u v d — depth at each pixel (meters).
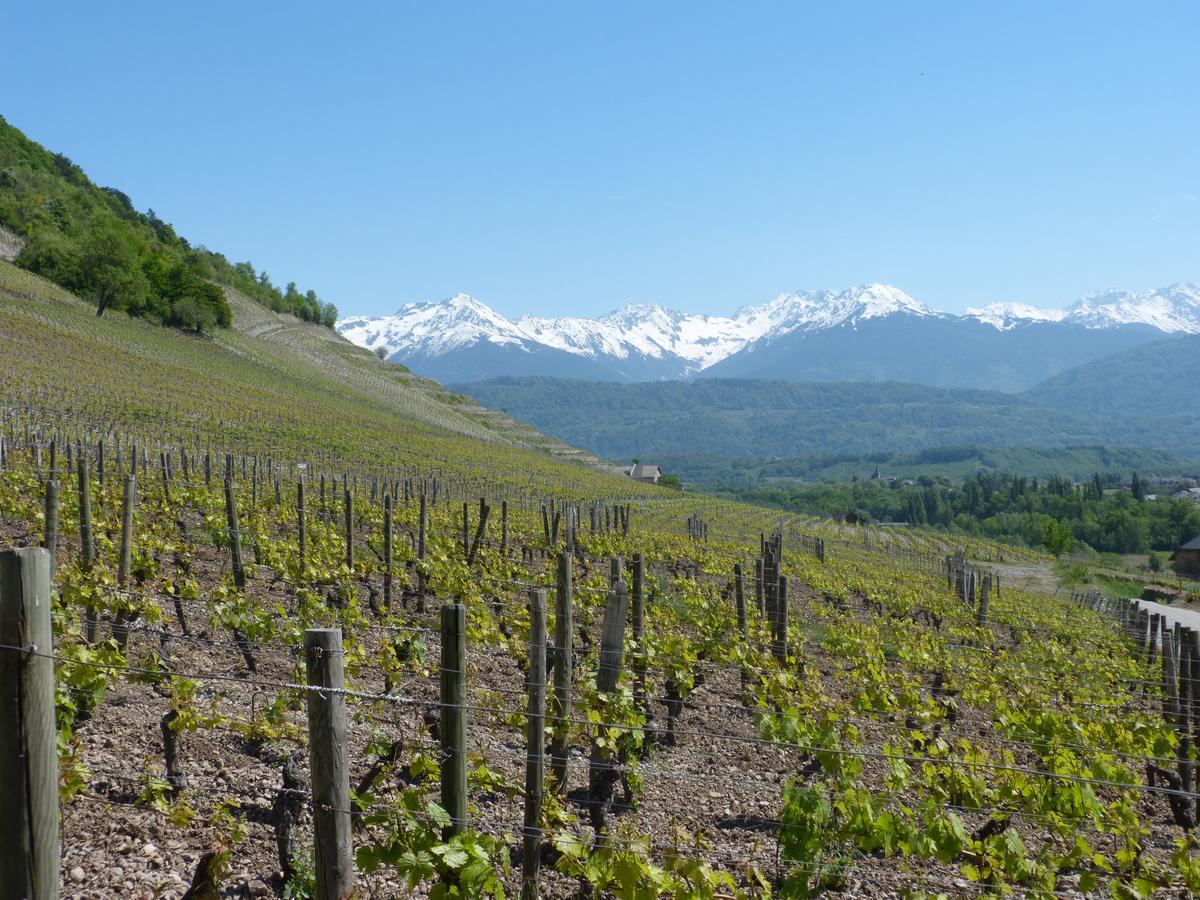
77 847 6.73
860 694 13.28
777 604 18.25
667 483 154.50
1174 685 13.92
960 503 164.00
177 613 13.83
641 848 6.16
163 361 88.50
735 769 11.20
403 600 17.64
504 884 6.77
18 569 3.80
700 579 28.02
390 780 8.38
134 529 17.27
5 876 3.80
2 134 170.50
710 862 8.03
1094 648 26.09
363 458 64.69
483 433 132.88
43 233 115.75
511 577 20.66
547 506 53.22
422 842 5.66
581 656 13.76
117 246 113.75
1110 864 9.05
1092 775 10.38
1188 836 8.34
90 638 10.82
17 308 87.19
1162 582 72.81
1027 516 131.25
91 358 76.19
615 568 12.29
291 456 56.72
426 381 176.62
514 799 8.68
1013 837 7.77
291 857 6.69
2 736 3.80
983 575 27.52
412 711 10.88
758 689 13.04
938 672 18.05
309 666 4.96
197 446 49.56
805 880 7.33
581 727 8.88
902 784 9.29
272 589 17.03
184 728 7.84
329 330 199.38
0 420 41.72
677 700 11.98
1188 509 122.50
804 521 98.06
